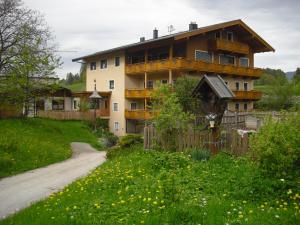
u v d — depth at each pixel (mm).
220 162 11633
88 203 8586
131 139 19922
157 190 8828
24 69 29438
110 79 46344
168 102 15672
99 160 20688
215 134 13547
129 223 7016
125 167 12453
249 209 7418
